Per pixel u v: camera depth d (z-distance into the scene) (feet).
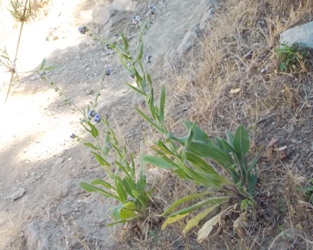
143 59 6.61
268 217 3.71
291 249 3.50
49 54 7.71
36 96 6.88
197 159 3.68
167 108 5.23
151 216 4.07
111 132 4.32
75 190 4.91
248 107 4.61
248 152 4.20
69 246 4.31
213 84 5.13
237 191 3.74
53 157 5.69
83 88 6.68
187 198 3.68
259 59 4.96
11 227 4.82
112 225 4.02
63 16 8.36
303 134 4.15
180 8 7.13
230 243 3.71
